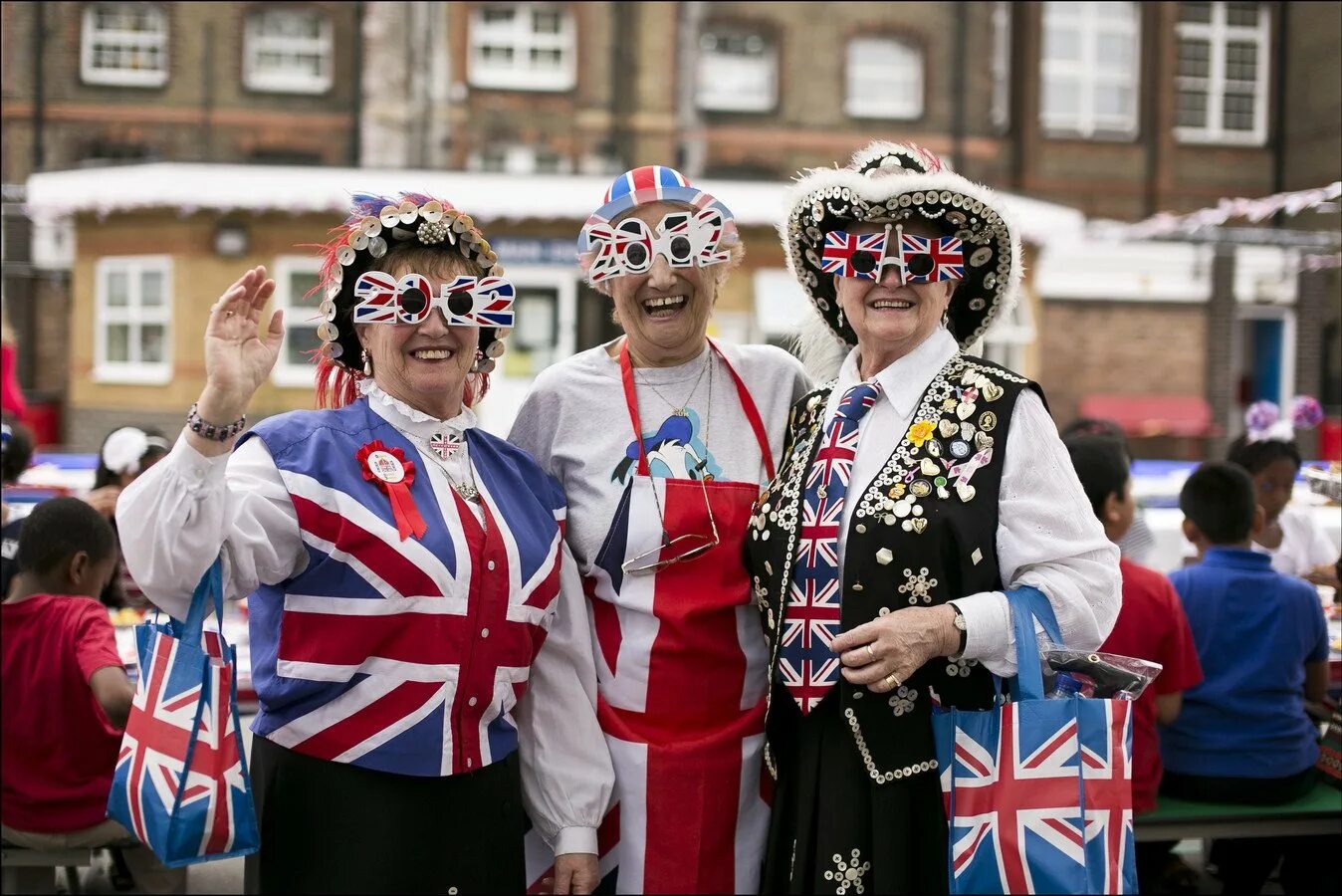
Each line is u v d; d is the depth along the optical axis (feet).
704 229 7.90
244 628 13.62
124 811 6.53
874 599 7.12
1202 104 59.67
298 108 54.44
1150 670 7.14
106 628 11.00
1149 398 57.62
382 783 6.88
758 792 8.08
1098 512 10.87
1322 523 14.40
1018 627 6.95
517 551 7.23
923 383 7.50
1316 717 13.20
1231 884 12.32
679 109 56.34
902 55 58.34
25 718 10.96
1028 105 58.75
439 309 7.09
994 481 7.17
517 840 7.45
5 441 15.84
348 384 7.89
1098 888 6.78
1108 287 57.21
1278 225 56.24
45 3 53.01
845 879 7.22
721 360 8.50
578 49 55.47
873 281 7.41
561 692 7.88
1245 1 59.21
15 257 52.03
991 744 6.97
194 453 6.23
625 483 8.12
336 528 6.77
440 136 55.11
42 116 53.52
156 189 48.44
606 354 8.57
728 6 56.49
